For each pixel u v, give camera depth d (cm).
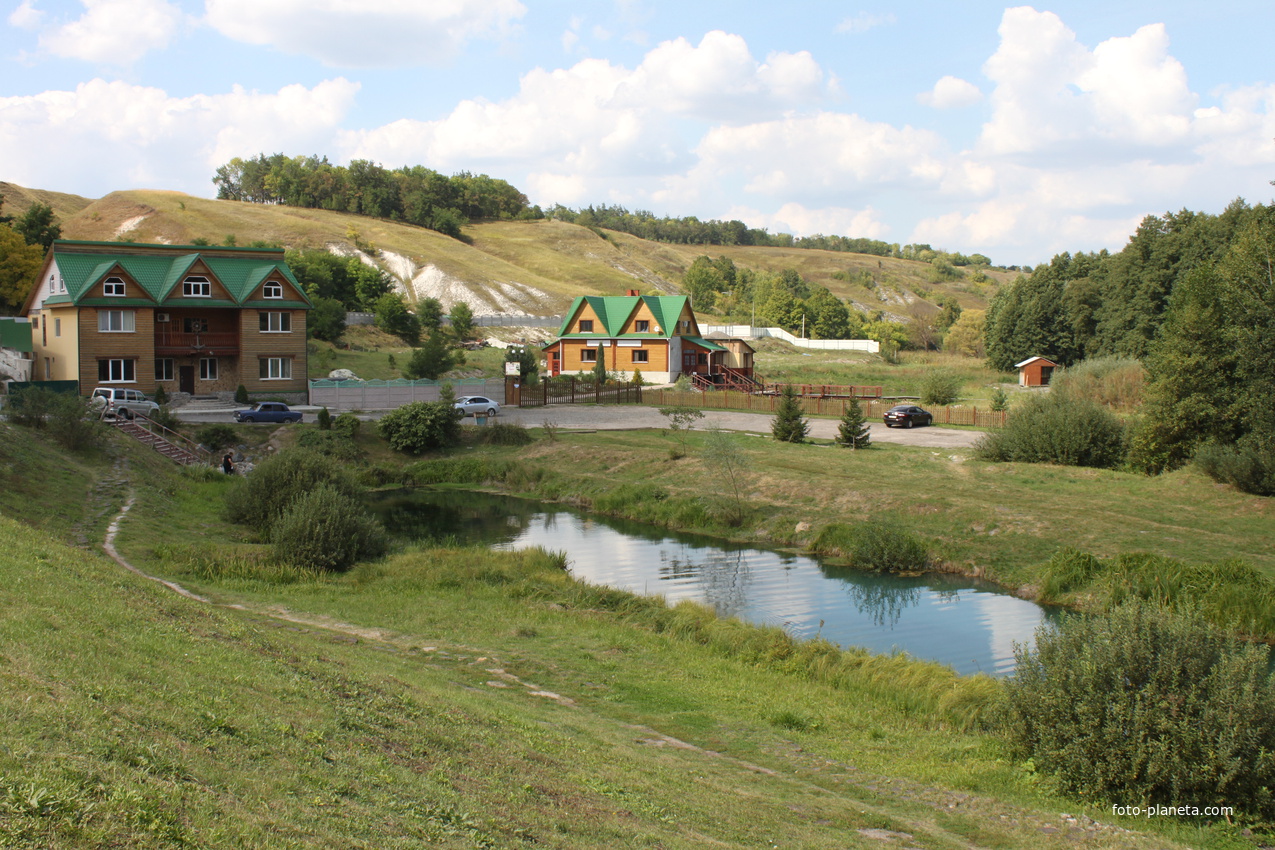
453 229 18788
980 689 1697
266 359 6262
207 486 3975
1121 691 1280
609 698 1625
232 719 853
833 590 2864
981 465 4316
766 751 1397
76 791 578
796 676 1889
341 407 6397
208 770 706
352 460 5034
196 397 6009
